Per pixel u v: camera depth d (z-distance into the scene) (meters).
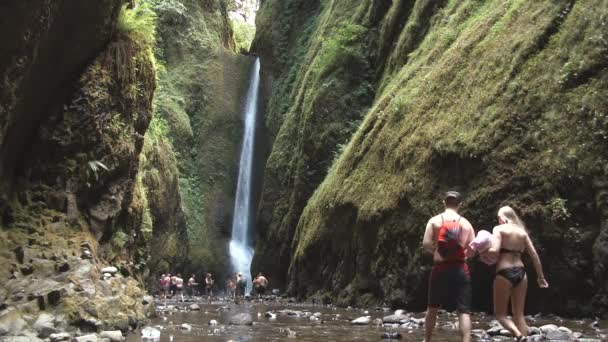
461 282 6.45
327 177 25.55
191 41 42.91
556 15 16.11
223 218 38.22
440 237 6.59
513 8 18.08
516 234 7.72
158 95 39.12
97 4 11.70
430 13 26.58
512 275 7.54
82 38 11.84
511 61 16.56
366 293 19.47
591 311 13.13
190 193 37.53
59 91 12.24
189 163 38.66
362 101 29.80
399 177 18.69
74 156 12.32
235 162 40.16
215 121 40.69
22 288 8.78
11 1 7.97
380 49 29.98
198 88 41.22
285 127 34.69
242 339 9.27
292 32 41.06
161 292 29.05
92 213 12.77
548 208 13.98
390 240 18.28
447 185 16.69
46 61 10.61
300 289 24.06
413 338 9.62
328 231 22.45
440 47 21.91
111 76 13.41
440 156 17.06
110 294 9.96
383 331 10.95
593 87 14.30
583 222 13.60
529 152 14.85
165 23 42.28
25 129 11.26
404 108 20.25
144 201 17.00
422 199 17.27
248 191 39.81
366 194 20.27
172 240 31.66
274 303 22.98
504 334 9.92
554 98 14.91
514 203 14.59
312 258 23.44
